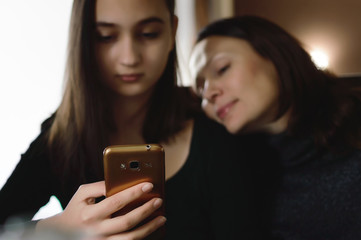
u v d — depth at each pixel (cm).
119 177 47
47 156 68
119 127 73
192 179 70
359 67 174
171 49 72
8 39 132
